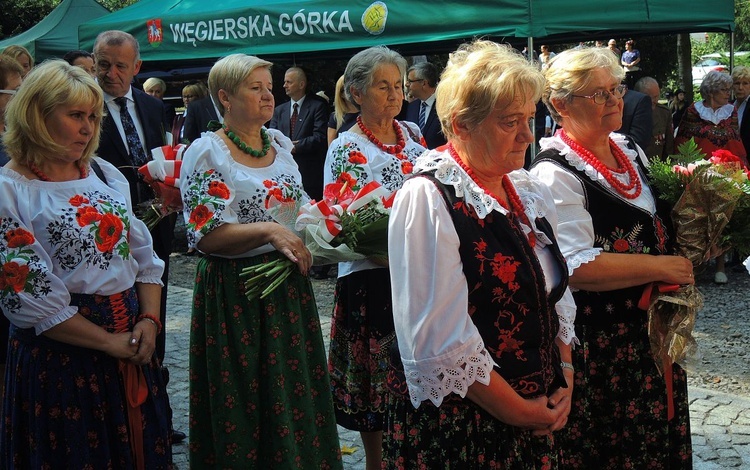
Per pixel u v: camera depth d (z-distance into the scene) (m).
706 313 6.80
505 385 2.04
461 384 1.99
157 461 2.85
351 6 7.79
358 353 3.52
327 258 3.09
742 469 3.85
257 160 3.24
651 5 7.23
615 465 2.79
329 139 8.05
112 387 2.74
